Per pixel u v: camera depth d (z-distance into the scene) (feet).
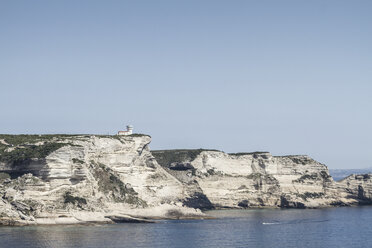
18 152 556.51
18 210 507.30
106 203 602.03
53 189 536.42
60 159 541.75
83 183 562.25
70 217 528.22
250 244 471.62
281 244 477.77
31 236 449.48
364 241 505.25
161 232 519.60
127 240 458.91
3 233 459.73
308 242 493.77
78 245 423.23
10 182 530.27
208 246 453.99
